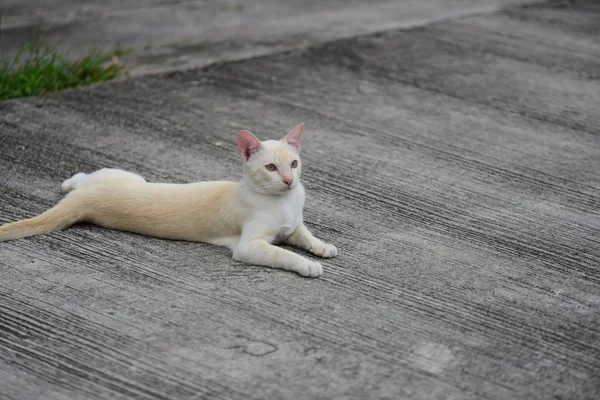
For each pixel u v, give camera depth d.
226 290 6.23
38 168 8.23
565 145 9.62
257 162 6.55
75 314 5.87
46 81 10.51
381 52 12.55
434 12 15.13
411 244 7.14
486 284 6.54
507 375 5.39
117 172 7.27
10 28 13.02
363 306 6.11
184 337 5.64
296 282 6.38
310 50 12.48
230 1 15.63
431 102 10.77
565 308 6.24
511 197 8.23
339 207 7.82
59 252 6.68
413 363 5.47
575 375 5.43
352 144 9.38
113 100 10.23
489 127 10.05
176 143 9.09
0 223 7.08
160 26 13.92
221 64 11.75
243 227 6.71
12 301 5.98
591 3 16.17
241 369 5.32
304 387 5.17
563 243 7.31
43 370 5.29
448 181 8.53
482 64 12.29
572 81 11.81
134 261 6.61
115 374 5.26
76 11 14.21
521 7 15.66
